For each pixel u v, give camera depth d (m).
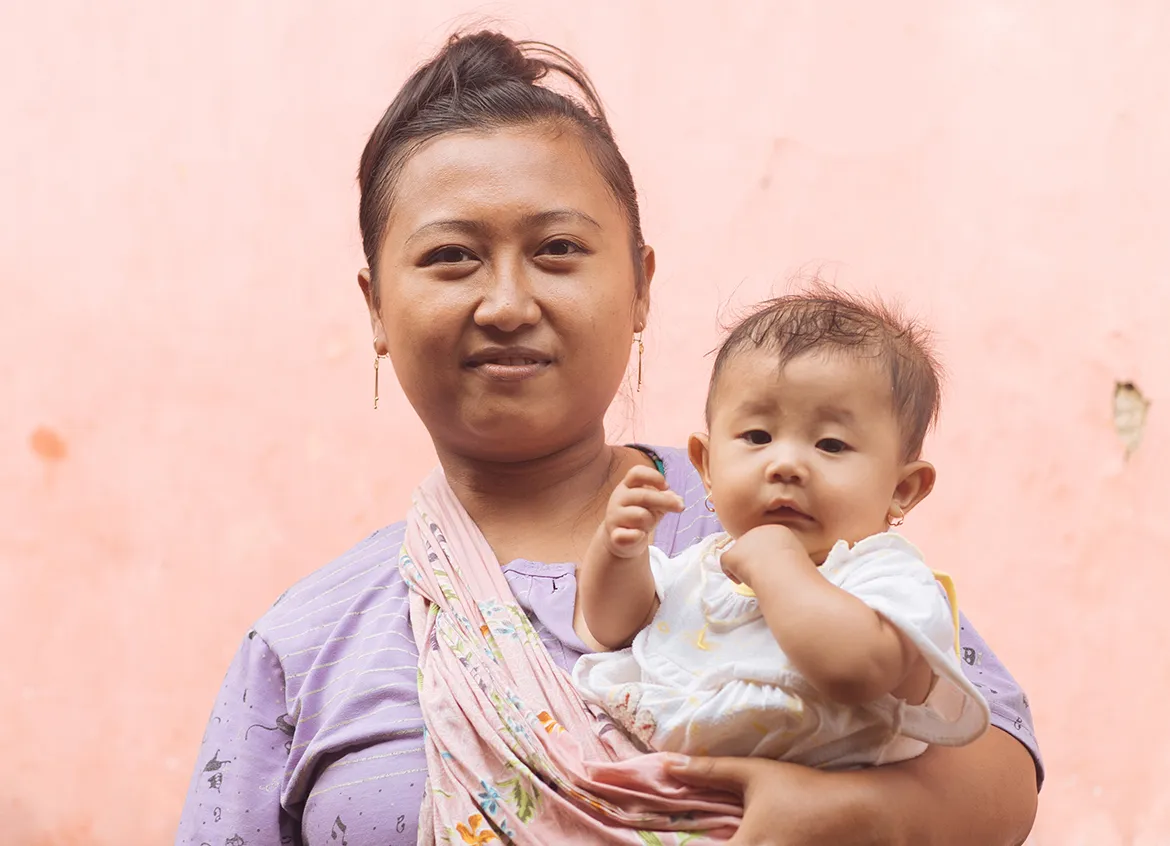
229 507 4.91
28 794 4.85
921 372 2.18
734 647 2.11
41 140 5.06
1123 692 4.59
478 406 2.40
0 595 4.92
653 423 4.71
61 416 4.98
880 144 4.76
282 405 4.93
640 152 4.83
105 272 5.02
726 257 4.76
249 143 5.00
